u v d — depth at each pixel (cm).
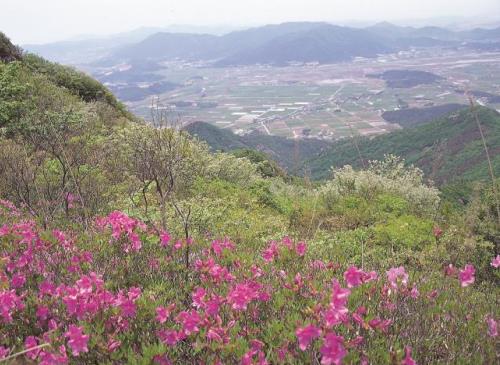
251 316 346
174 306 352
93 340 300
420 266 683
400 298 373
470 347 324
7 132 1207
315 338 298
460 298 420
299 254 477
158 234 518
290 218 1245
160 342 296
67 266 437
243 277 418
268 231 931
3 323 337
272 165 2662
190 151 1457
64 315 338
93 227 593
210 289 381
